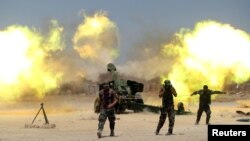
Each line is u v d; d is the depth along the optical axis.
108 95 20.02
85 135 21.12
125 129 24.30
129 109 39.31
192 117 33.47
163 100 20.66
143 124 27.80
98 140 18.64
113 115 20.12
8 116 35.97
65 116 35.62
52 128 25.55
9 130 24.22
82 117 33.91
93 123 29.06
